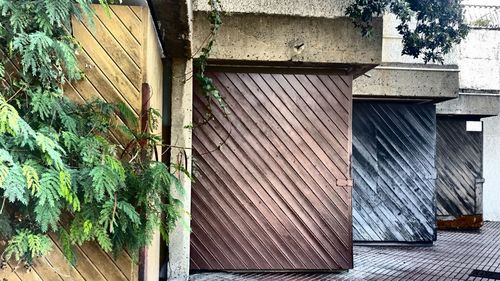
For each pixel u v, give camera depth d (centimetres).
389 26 699
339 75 538
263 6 474
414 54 508
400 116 748
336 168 537
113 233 269
